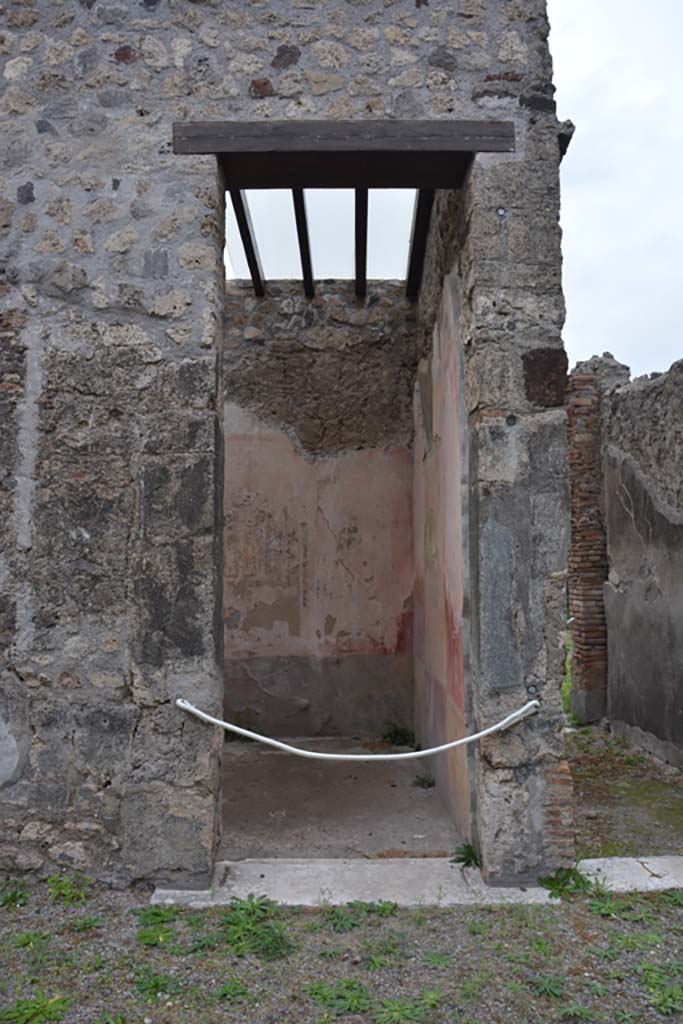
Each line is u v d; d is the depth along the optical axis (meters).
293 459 6.49
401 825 4.36
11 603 3.41
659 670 5.84
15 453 3.45
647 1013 2.51
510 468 3.42
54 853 3.33
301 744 6.18
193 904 3.17
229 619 6.45
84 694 3.38
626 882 3.38
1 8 3.60
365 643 6.40
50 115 3.57
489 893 3.26
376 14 3.57
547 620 3.39
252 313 6.48
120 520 3.42
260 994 2.59
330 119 3.52
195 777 3.33
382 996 2.58
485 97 3.54
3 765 3.37
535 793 3.35
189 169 3.52
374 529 6.44
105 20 3.59
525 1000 2.56
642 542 6.10
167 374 3.46
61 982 2.66
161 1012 2.50
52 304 3.50
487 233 3.49
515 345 3.46
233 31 3.57
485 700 3.37
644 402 6.04
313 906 3.16
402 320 6.43
